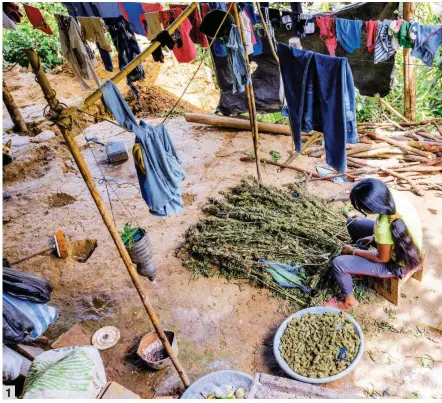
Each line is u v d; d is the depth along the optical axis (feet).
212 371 12.00
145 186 11.00
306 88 13.30
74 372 9.89
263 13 16.39
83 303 14.62
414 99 22.68
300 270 14.29
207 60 35.63
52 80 33.81
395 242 11.39
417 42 13.78
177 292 14.61
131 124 10.05
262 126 23.98
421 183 18.48
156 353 12.53
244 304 13.97
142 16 15.90
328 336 11.76
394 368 11.50
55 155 23.94
